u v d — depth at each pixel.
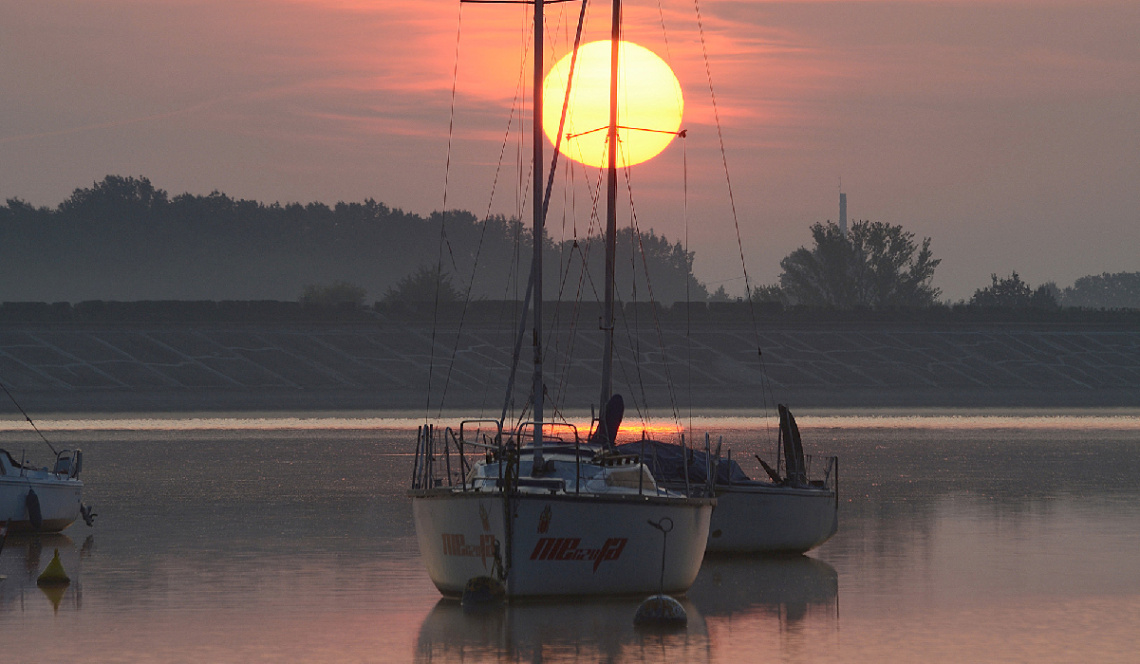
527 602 74.75
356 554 98.94
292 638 68.94
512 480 73.12
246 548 102.19
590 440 87.94
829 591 83.75
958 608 77.69
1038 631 70.94
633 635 69.50
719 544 98.19
